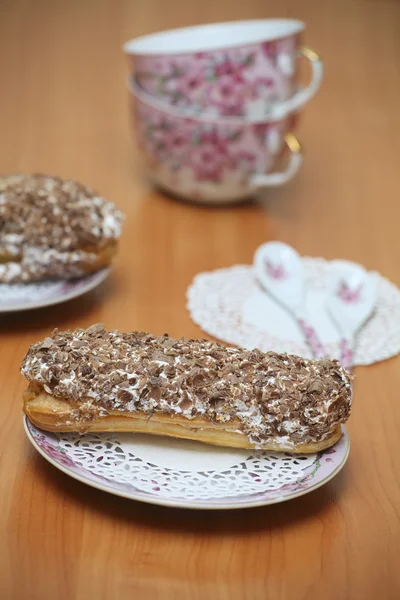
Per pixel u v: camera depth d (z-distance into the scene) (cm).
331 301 82
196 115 91
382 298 84
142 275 84
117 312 79
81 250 77
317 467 62
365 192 101
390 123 115
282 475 62
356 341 79
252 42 90
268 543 61
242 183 94
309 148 108
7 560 59
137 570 59
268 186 100
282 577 60
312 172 104
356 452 68
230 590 59
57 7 139
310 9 144
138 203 96
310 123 114
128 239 90
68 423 62
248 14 136
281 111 92
